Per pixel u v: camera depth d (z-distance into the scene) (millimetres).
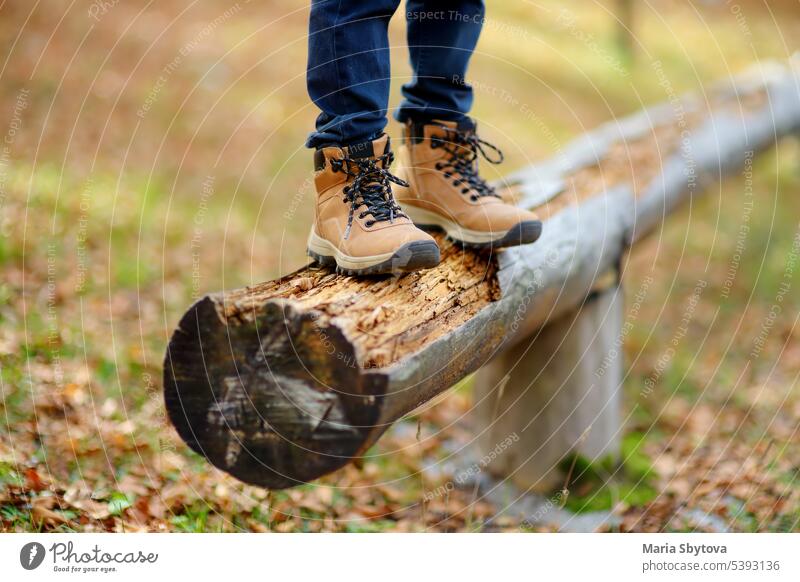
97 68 6609
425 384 1756
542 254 2400
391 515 2754
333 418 1640
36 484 2346
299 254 4953
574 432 3018
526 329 2504
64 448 2613
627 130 4184
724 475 3049
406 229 1805
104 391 3059
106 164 5238
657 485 3061
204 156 5766
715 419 3670
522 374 3021
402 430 3402
